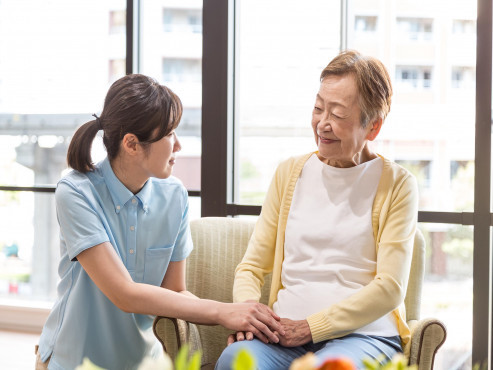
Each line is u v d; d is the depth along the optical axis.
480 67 2.46
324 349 1.70
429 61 2.72
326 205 1.93
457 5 2.67
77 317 1.80
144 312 1.74
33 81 3.46
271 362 1.68
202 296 2.14
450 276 2.64
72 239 1.75
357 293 1.77
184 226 1.98
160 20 3.12
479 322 2.51
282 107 2.88
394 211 1.88
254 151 2.90
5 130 3.52
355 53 1.88
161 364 0.87
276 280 1.95
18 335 3.43
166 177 1.85
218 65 2.76
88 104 3.37
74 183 1.80
